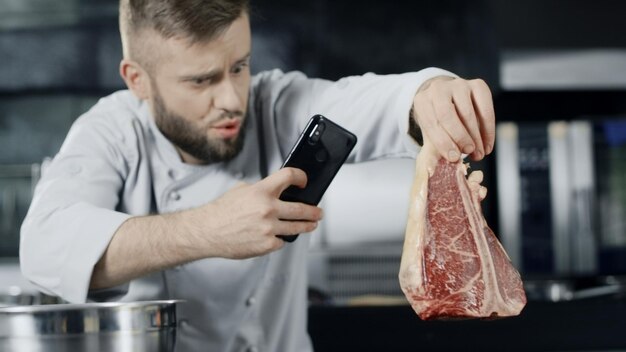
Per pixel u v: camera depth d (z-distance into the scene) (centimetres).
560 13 325
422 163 95
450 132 95
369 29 325
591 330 206
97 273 106
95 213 108
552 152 335
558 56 325
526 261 335
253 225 98
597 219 334
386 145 122
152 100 118
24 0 325
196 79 112
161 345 86
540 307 207
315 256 330
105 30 325
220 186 129
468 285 89
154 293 127
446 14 324
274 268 131
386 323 206
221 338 130
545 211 335
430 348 205
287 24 324
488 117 98
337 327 206
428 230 92
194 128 116
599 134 337
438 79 106
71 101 347
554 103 343
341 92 128
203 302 128
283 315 135
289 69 324
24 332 82
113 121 129
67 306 82
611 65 326
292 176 99
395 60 325
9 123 347
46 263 108
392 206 343
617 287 306
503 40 324
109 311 83
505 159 337
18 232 344
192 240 101
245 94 117
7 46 326
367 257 331
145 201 128
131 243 104
